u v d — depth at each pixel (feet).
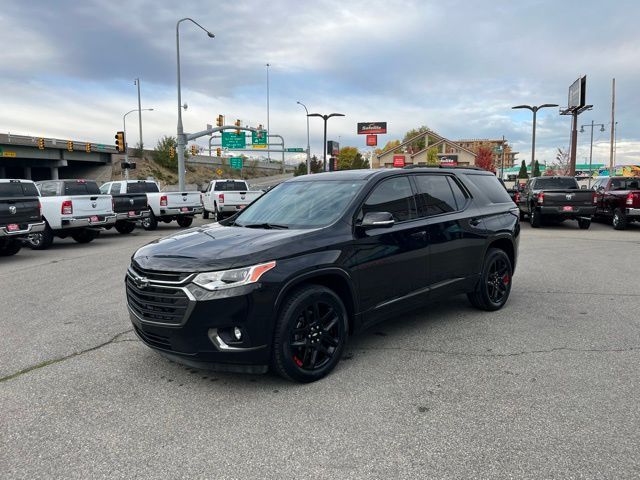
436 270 17.15
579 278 27.02
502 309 20.56
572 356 15.01
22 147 179.32
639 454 9.67
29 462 9.68
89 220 42.96
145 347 16.25
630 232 53.67
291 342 12.76
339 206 15.12
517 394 12.41
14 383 13.47
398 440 10.30
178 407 11.94
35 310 21.09
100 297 23.35
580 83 110.83
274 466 9.43
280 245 12.94
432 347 15.92
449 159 204.33
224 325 11.95
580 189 56.65
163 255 13.05
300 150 190.39
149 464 9.57
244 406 11.94
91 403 12.21
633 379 13.26
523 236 49.19
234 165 231.71
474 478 8.98
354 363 14.62
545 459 9.53
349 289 14.17
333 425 10.96
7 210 34.81
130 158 228.84
